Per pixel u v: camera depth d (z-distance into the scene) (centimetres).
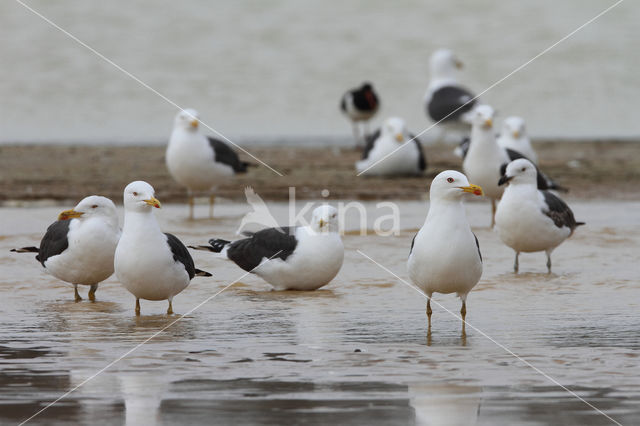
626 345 1021
